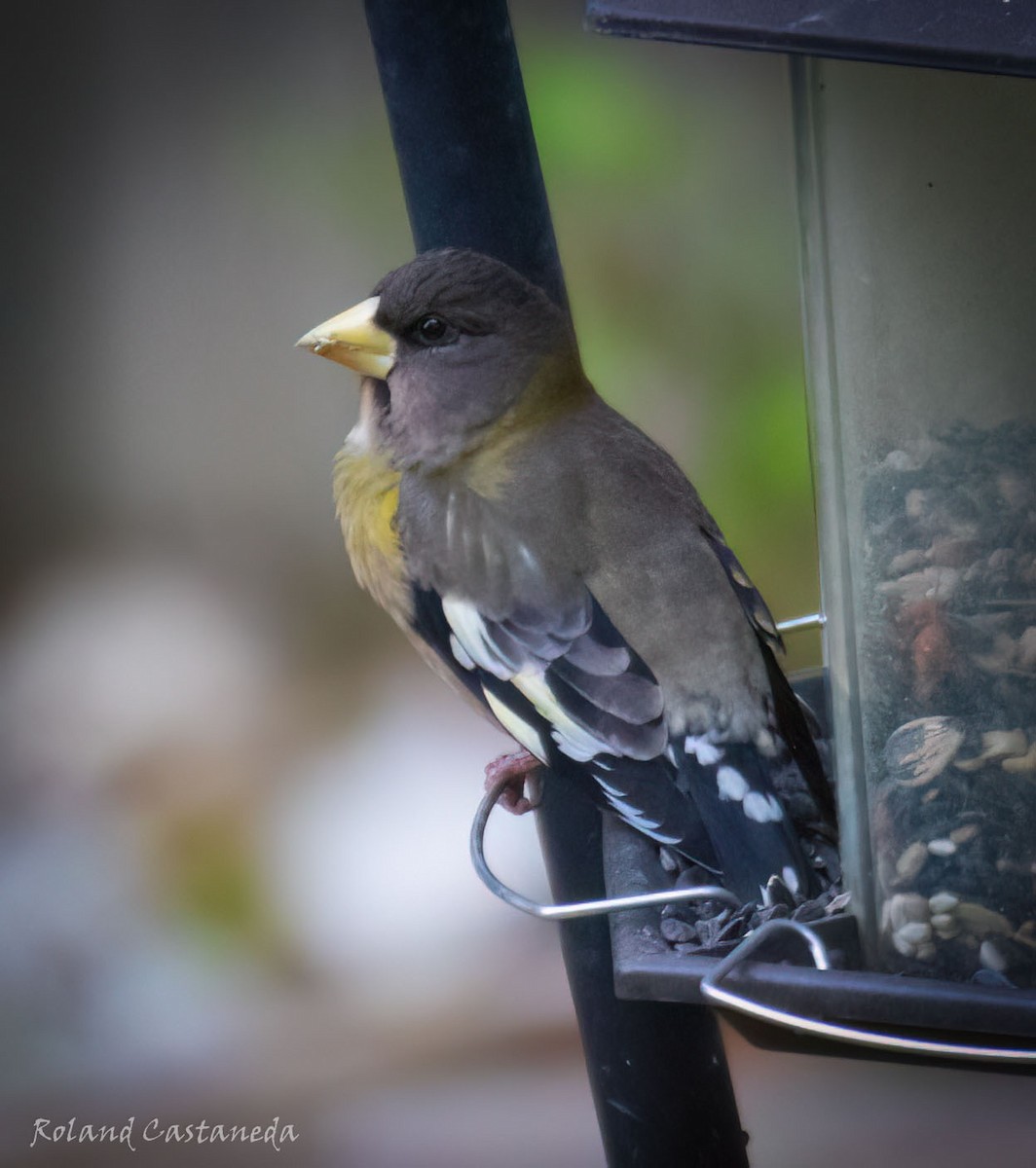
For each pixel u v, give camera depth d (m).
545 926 13.02
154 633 16.89
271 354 18.20
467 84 7.48
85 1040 12.59
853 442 6.46
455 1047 11.98
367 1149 11.09
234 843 14.36
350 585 17.39
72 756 15.57
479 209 7.70
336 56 17.22
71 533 18.08
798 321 12.99
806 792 6.98
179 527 17.89
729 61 13.25
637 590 7.10
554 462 7.47
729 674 6.89
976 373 6.39
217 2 17.80
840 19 5.09
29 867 14.21
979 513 6.37
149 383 18.30
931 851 6.31
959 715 6.34
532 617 7.20
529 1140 10.97
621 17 5.05
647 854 6.92
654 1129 7.31
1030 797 6.27
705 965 5.76
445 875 13.51
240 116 17.84
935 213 6.36
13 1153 11.60
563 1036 11.92
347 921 13.39
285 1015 12.65
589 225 13.17
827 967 5.57
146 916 13.72
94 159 18.36
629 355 12.98
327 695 16.19
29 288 18.44
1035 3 5.13
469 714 15.34
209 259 18.19
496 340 7.67
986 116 6.32
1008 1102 11.05
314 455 18.11
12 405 18.36
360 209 16.48
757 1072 11.48
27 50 18.41
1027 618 6.31
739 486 12.47
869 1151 10.62
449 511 7.49
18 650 16.80
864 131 6.39
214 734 15.66
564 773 7.06
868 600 6.41
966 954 6.30
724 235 13.21
